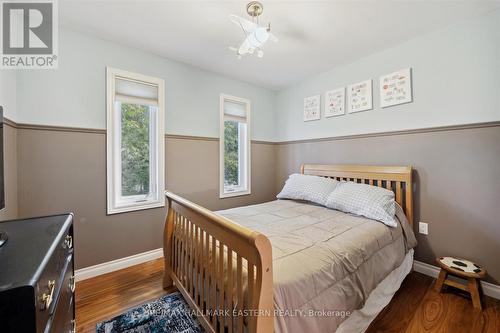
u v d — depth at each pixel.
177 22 1.82
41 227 0.98
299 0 1.56
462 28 1.81
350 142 2.60
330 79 2.79
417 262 2.07
